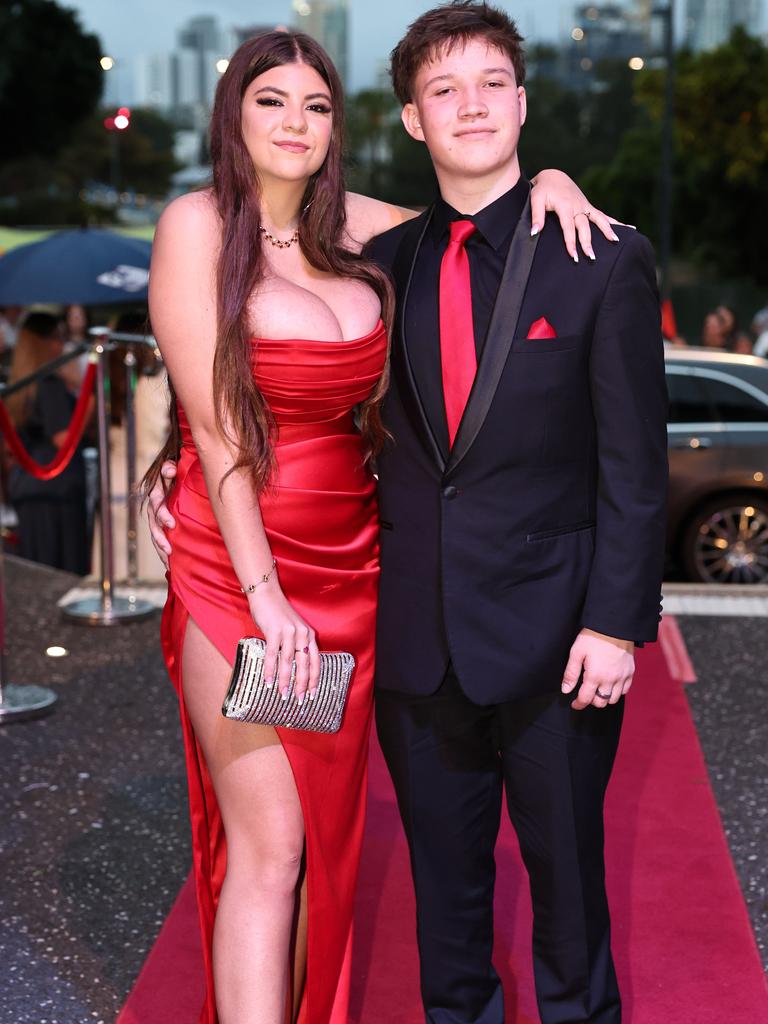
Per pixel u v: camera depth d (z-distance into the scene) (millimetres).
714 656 5348
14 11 32500
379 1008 2707
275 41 2148
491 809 2373
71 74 33031
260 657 2102
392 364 2254
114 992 2836
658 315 2174
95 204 46938
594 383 2150
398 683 2279
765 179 37312
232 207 2129
